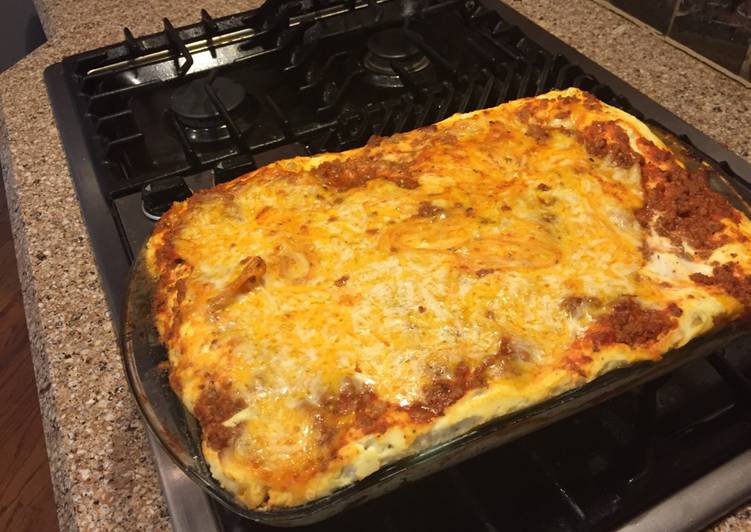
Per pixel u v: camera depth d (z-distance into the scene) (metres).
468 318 0.71
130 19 1.62
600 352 0.70
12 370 1.88
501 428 0.67
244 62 1.35
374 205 0.82
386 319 0.71
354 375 0.68
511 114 0.97
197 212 0.84
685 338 0.72
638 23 1.48
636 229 0.81
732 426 0.78
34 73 1.45
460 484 0.73
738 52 1.29
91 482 0.77
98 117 1.23
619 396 0.82
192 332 0.72
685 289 0.75
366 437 0.65
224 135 1.21
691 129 1.15
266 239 0.79
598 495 0.73
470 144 0.91
